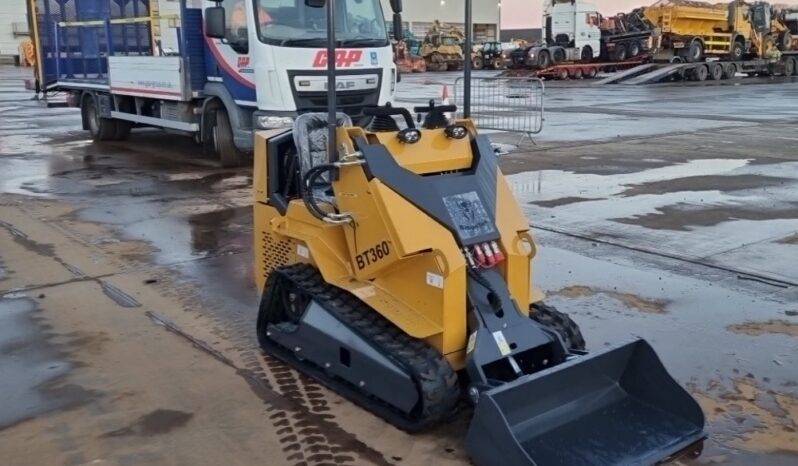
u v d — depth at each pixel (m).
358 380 3.96
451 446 3.60
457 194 3.84
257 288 5.30
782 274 6.12
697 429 3.49
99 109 14.77
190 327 5.14
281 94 10.62
